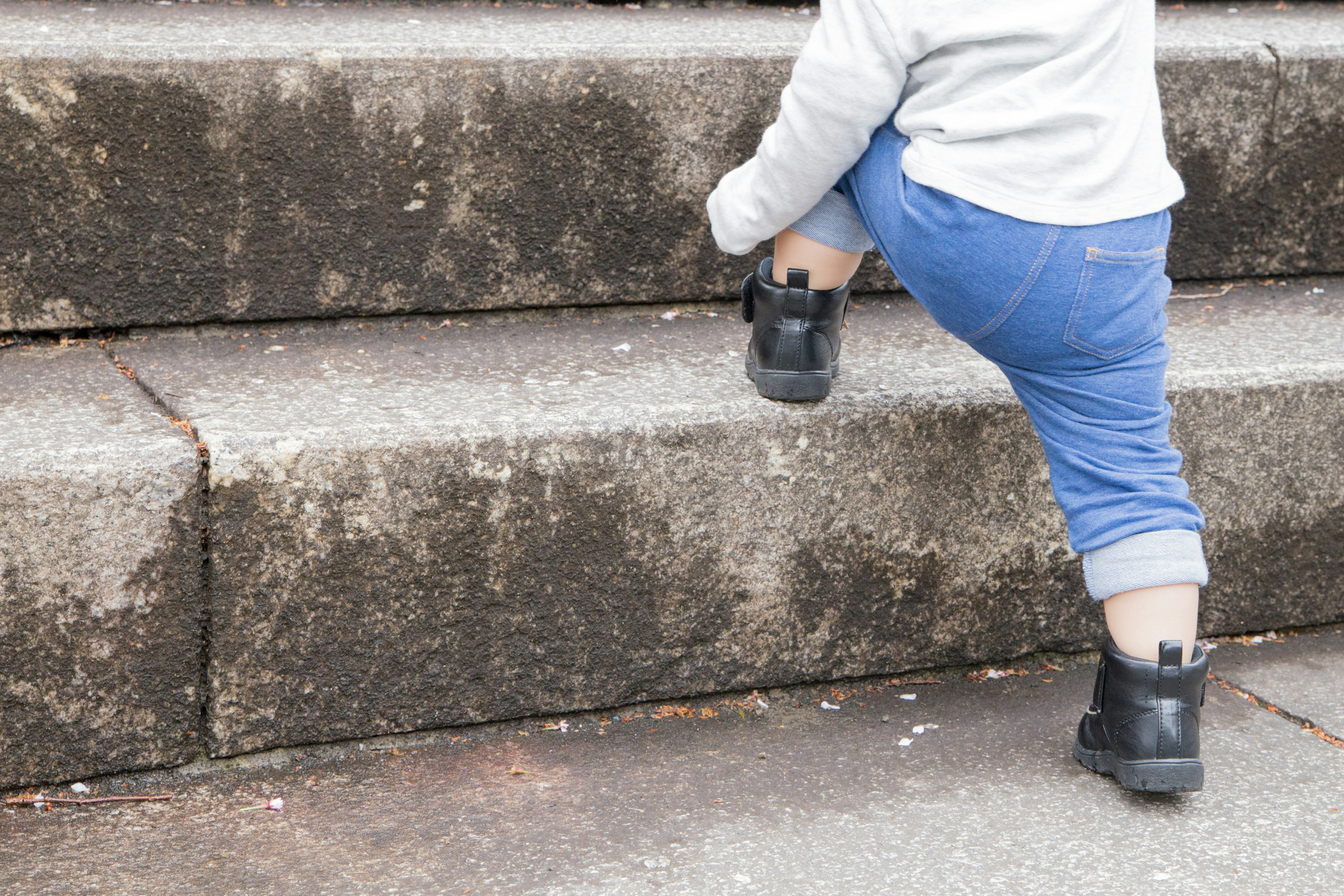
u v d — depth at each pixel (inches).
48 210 66.2
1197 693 56.2
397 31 76.5
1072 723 65.1
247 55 67.5
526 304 76.5
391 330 74.3
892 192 54.6
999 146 51.8
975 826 55.1
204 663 56.7
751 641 65.7
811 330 62.8
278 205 70.1
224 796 56.2
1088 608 71.7
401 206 72.3
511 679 61.9
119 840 52.3
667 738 62.7
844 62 52.8
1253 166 87.4
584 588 61.8
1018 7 51.1
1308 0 105.7
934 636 69.2
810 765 60.2
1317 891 50.8
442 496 58.1
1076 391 55.0
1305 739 63.7
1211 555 73.2
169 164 67.6
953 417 65.9
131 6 78.8
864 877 51.0
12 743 54.2
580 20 86.3
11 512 51.7
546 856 51.9
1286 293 89.2
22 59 63.8
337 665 58.7
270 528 55.9
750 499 63.4
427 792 57.0
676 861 51.8
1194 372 70.5
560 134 74.0
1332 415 72.8
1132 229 52.2
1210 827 55.4
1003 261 51.8
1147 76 54.4
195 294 70.1
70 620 53.6
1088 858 52.7
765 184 58.4
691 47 76.1
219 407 59.6
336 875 50.2
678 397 63.8
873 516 66.0
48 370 64.7
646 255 78.1
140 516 53.5
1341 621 77.7
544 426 59.3
